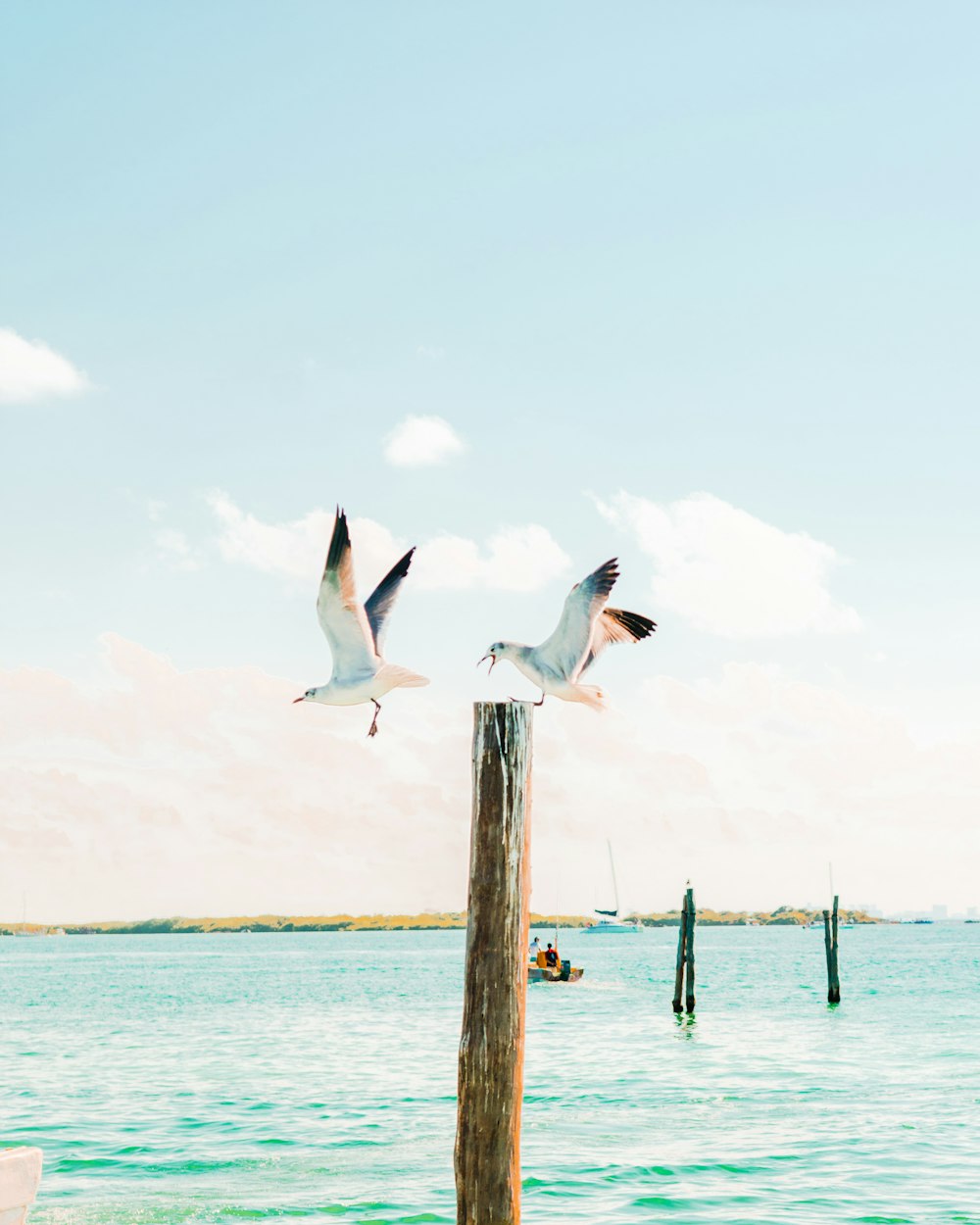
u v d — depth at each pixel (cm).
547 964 7556
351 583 1205
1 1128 2550
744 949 18388
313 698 1198
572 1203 1861
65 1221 1819
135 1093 3039
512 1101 991
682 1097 2856
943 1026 4684
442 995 7144
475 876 1007
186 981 9262
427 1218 1828
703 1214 1797
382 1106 2795
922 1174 2028
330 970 11325
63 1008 6156
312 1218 1833
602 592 1211
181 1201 1928
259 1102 2875
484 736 1011
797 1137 2342
